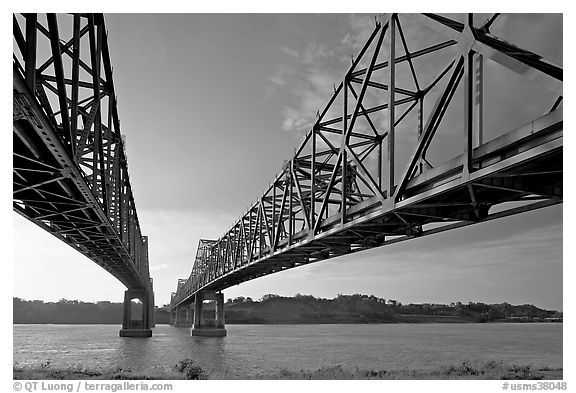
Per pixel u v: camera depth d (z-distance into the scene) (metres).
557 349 78.19
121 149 44.12
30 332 139.50
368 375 32.56
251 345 87.00
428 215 23.27
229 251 71.56
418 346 87.19
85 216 32.62
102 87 32.00
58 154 19.33
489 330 170.50
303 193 41.03
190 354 67.38
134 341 95.75
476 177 17.92
